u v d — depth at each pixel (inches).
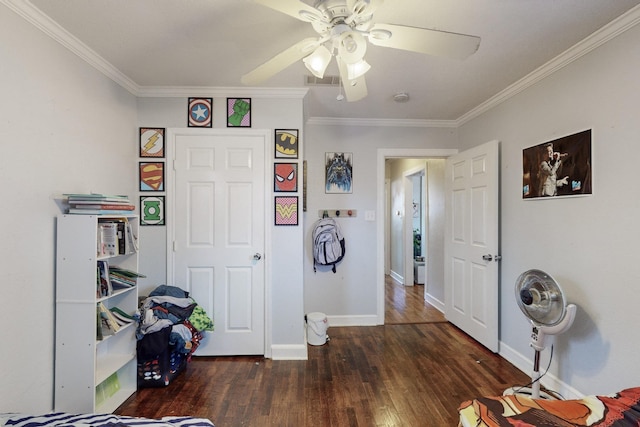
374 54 80.0
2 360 59.0
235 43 76.3
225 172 105.6
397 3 60.6
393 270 246.5
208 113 105.2
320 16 50.4
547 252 87.4
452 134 139.6
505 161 106.0
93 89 83.0
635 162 64.1
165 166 104.7
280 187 106.3
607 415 50.4
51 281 69.4
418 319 145.6
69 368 69.8
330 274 138.2
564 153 81.0
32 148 64.7
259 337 106.3
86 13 64.6
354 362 102.7
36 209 65.8
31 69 64.2
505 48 77.2
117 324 78.0
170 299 92.8
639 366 63.4
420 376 93.8
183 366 96.5
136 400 81.4
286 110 105.9
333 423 72.7
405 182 218.4
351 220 138.8
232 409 77.8
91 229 70.1
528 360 94.7
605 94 70.1
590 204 73.9
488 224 110.0
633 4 60.6
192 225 105.3
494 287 107.7
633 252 64.5
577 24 67.2
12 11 59.8
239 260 106.0
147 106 104.4
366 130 138.6
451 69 88.5
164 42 75.8
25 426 49.4
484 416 51.0
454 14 64.1
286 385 88.6
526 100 95.6
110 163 90.8
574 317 70.2
